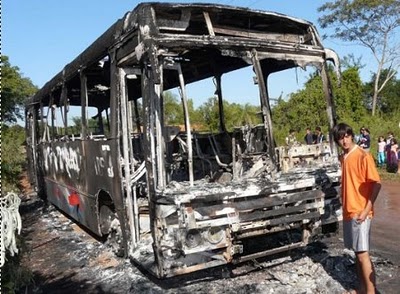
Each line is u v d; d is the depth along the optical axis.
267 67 6.94
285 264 6.00
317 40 6.31
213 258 5.08
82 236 9.05
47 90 10.27
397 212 10.02
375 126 23.25
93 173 7.20
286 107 13.32
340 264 5.93
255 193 5.18
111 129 6.11
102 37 6.36
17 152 12.66
